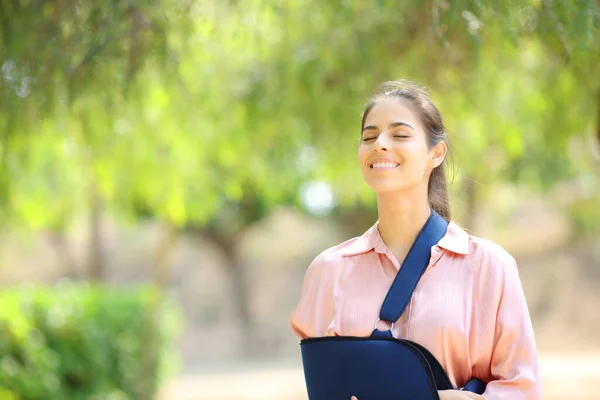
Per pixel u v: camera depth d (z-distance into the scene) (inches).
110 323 428.1
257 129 414.6
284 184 526.6
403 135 140.3
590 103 362.0
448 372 135.6
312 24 345.1
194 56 349.7
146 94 331.3
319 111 363.3
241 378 804.0
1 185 352.2
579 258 1240.2
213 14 269.3
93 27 232.1
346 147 386.6
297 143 419.2
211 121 422.6
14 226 517.3
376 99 144.4
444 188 149.9
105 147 361.4
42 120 265.7
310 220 1354.6
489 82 369.7
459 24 211.9
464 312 135.7
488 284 136.9
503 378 136.0
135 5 230.1
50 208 527.2
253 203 1110.4
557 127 395.5
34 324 368.5
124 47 243.8
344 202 552.7
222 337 1256.2
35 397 351.3
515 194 1050.7
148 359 481.1
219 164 496.4
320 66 349.1
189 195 485.1
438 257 139.3
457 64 301.0
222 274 1350.9
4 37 242.4
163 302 525.0
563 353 1065.5
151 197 464.1
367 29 305.1
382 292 139.6
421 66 303.4
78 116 299.4
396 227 142.6
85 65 240.1
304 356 139.1
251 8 293.1
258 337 1236.5
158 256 957.8
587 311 1198.9
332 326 140.0
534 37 251.1
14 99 253.3
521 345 135.3
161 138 404.5
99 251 989.8
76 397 382.6
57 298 390.9
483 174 567.5
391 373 130.9
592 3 196.2
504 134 456.1
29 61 244.4
